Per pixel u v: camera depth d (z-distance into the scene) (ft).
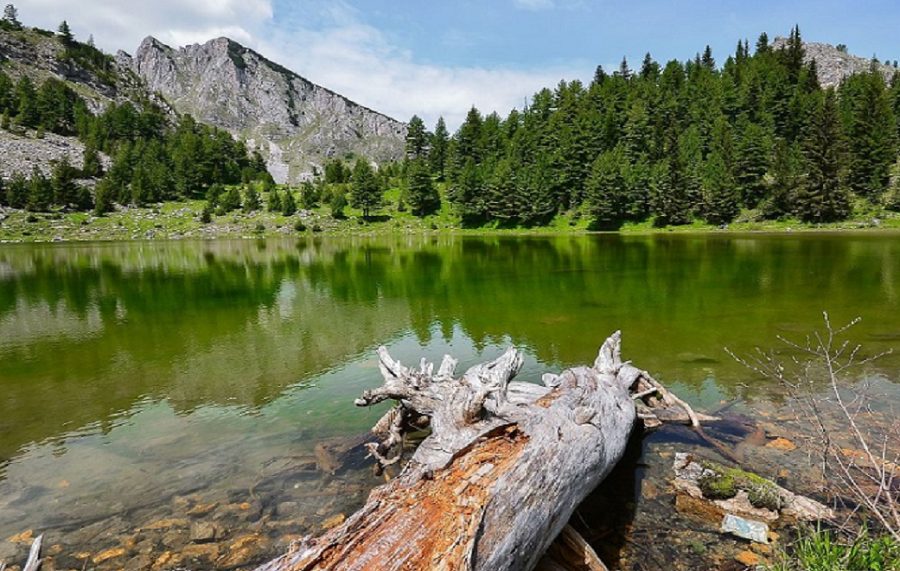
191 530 17.33
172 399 31.27
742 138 275.18
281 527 17.34
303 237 282.15
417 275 93.35
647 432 23.93
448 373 26.86
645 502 18.04
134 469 22.06
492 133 396.37
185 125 577.43
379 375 34.73
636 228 259.80
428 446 16.58
